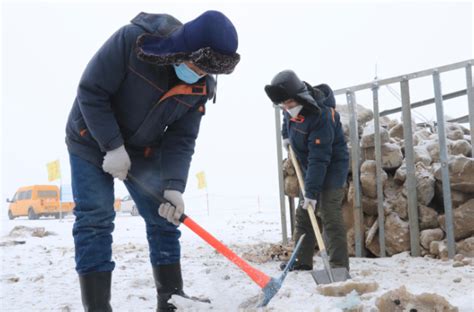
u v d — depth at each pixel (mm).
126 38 2424
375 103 5270
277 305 2807
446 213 4758
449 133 5867
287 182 5688
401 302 2514
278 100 4062
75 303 3225
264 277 2723
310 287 3590
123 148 2500
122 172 2508
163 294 2842
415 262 4633
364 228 5402
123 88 2514
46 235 9305
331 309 2592
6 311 3025
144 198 2822
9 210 20797
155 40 2387
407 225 5062
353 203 5363
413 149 5113
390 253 5133
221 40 2277
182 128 2779
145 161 2797
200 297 3088
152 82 2463
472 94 4949
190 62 2346
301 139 4273
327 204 4230
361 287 2990
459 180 4820
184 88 2523
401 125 5871
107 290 2506
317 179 4066
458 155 4973
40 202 19984
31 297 3398
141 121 2598
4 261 5285
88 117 2443
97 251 2506
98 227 2535
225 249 2717
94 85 2422
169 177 2729
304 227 4496
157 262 2873
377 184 5191
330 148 4102
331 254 4199
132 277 4109
